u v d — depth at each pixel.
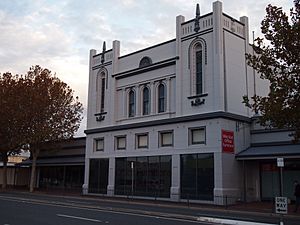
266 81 34.66
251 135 31.48
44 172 52.97
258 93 33.56
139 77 37.25
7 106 44.25
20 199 28.86
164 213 20.03
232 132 30.09
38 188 51.28
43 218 16.66
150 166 34.25
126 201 31.55
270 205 26.55
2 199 28.41
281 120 19.44
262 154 28.03
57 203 25.69
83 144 47.22
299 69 19.22
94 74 42.88
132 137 36.59
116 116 39.25
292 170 28.34
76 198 34.78
